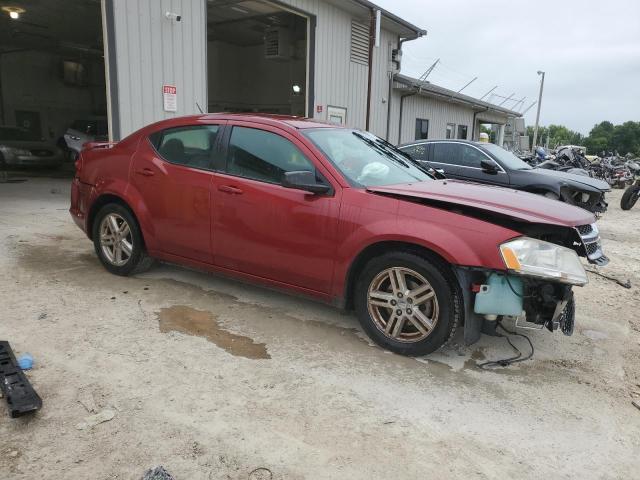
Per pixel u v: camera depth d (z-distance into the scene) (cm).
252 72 1864
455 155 966
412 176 441
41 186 1194
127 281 491
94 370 322
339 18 1309
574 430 287
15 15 1437
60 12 1442
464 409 301
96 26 1620
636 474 253
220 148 432
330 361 350
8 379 296
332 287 380
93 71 2252
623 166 2048
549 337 416
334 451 257
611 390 334
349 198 368
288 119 438
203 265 447
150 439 258
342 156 406
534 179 879
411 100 1884
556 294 332
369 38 1436
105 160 502
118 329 383
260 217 399
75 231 702
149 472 232
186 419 276
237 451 253
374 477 240
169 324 397
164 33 890
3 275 492
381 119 1614
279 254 396
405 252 350
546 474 249
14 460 238
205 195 428
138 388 304
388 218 352
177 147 459
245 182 410
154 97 888
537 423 291
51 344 353
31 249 594
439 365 353
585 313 488
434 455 259
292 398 303
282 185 369
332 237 370
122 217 488
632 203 1305
